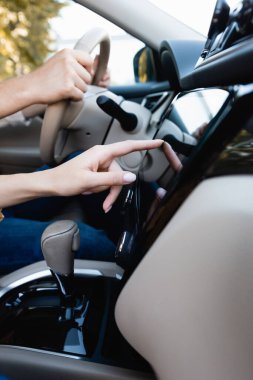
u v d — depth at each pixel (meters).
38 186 0.48
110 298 0.58
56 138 0.82
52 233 0.47
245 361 0.39
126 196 0.58
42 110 1.10
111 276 0.60
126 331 0.46
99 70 1.03
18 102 0.73
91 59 0.78
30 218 0.97
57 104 0.76
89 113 0.86
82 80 0.75
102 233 0.74
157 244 0.37
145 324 0.42
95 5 0.98
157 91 1.28
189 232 0.35
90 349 0.53
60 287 0.53
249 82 0.33
